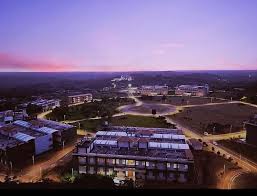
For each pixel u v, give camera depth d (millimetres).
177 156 63500
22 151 76062
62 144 90750
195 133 111438
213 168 69625
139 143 68188
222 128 117438
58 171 68000
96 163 64188
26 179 63250
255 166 71562
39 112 168125
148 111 168375
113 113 159250
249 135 89062
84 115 151500
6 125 95875
